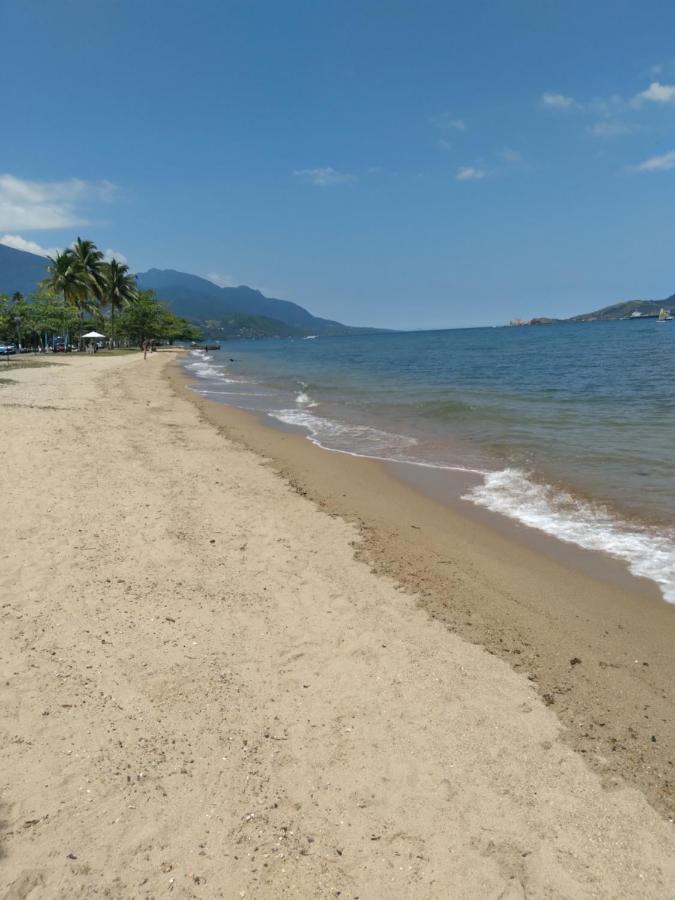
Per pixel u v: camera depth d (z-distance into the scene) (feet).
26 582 17.57
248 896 8.34
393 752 11.32
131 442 39.47
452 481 32.35
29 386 75.20
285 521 24.94
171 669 13.66
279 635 15.58
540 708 12.79
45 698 12.37
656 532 23.44
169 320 351.46
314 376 117.08
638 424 45.24
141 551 20.38
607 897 8.49
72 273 198.29
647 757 11.30
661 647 15.44
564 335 322.96
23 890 8.27
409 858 9.07
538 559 21.48
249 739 11.51
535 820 9.78
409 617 16.93
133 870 8.66
